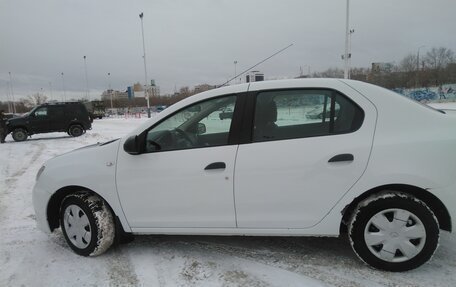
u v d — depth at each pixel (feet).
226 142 11.04
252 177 10.68
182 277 10.90
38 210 13.29
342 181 10.12
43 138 66.23
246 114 10.96
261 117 10.89
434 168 9.62
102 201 12.40
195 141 11.45
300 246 12.55
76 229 12.66
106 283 10.80
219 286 10.30
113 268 11.66
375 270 10.61
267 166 10.55
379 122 10.15
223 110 11.24
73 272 11.55
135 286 10.57
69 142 55.77
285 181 10.48
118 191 11.95
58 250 13.28
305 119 10.68
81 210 12.42
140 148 11.57
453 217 9.72
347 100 10.43
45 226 13.33
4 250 13.47
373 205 10.09
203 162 11.07
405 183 9.76
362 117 10.25
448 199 9.66
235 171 10.79
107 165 12.07
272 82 11.13
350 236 10.59
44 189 12.97
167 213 11.60
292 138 10.58
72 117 65.10
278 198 10.61
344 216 10.97
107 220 12.23
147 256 12.37
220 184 10.95
